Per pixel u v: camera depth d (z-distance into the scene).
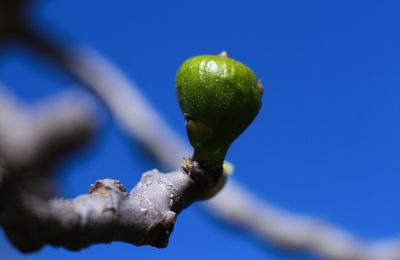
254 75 0.17
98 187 0.15
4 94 0.37
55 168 0.35
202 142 0.17
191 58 0.17
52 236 0.13
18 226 0.12
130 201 0.15
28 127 0.35
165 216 0.15
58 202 0.13
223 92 0.17
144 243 0.15
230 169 0.18
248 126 0.17
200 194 0.17
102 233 0.14
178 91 0.17
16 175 0.12
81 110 0.36
